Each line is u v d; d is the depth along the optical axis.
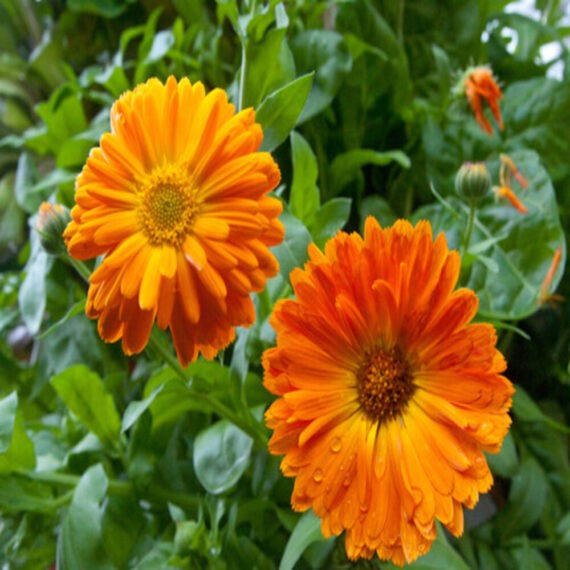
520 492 0.28
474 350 0.16
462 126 0.31
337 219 0.22
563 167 0.31
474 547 0.28
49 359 0.31
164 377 0.23
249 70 0.22
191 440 0.27
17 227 0.46
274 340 0.22
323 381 0.17
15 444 0.23
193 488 0.27
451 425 0.16
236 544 0.23
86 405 0.25
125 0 0.40
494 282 0.27
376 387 0.17
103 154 0.16
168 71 0.34
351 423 0.17
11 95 0.44
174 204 0.16
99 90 0.39
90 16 0.41
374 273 0.16
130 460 0.25
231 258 0.15
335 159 0.29
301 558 0.24
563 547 0.29
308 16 0.31
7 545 0.25
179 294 0.16
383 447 0.17
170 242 0.16
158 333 0.22
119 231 0.16
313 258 0.16
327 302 0.16
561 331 0.34
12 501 0.23
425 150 0.30
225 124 0.16
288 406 0.16
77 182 0.17
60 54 0.42
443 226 0.29
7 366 0.35
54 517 0.26
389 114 0.32
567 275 0.33
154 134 0.16
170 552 0.23
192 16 0.35
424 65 0.34
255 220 0.15
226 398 0.24
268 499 0.25
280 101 0.20
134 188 0.16
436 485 0.16
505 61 0.35
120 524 0.25
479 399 0.16
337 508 0.16
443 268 0.16
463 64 0.34
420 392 0.17
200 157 0.16
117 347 0.31
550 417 0.34
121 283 0.16
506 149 0.31
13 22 0.45
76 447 0.26
